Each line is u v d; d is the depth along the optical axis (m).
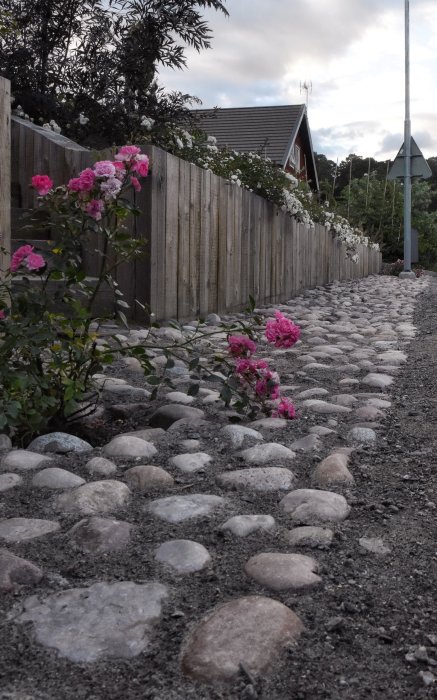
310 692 1.55
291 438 3.31
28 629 1.74
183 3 9.49
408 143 18.94
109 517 2.38
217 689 1.55
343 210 26.44
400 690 1.56
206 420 3.52
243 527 2.29
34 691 1.54
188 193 6.96
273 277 10.18
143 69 9.57
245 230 8.79
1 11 8.36
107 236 3.35
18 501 2.50
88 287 3.43
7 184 4.59
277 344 3.60
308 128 31.89
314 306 10.04
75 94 9.48
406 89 18.70
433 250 32.84
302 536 2.25
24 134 7.16
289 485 2.70
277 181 9.88
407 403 4.02
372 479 2.81
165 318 6.57
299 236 11.82
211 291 7.70
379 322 7.94
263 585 1.96
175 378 4.45
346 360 5.34
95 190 3.23
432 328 7.23
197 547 2.13
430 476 2.86
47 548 2.16
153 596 1.88
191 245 7.10
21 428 3.21
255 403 3.86
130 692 1.54
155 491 2.63
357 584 1.99
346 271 17.25
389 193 28.98
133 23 9.60
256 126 30.08
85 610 1.82
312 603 1.88
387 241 28.64
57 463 2.86
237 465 2.92
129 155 3.32
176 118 9.59
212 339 6.04
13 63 8.87
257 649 1.65
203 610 1.83
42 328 3.04
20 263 3.14
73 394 3.23
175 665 1.62
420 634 1.76
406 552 2.20
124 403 3.76
